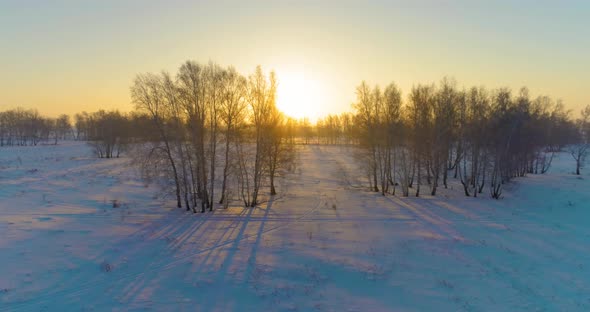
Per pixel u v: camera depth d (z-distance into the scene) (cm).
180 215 2539
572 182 3675
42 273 1464
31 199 2741
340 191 3806
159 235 2039
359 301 1315
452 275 1548
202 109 2591
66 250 1722
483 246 1914
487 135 3406
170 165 2809
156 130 2581
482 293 1380
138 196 3117
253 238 2038
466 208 2898
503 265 1661
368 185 4284
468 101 3638
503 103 3403
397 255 1777
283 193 3603
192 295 1340
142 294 1338
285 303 1295
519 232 2186
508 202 3156
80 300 1277
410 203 3114
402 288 1421
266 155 3130
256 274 1534
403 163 3678
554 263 1689
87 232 2014
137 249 1797
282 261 1684
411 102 3591
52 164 5353
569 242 1992
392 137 3597
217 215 2572
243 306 1270
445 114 3588
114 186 3488
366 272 1565
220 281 1461
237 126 2761
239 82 2677
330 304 1290
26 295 1289
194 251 1806
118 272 1525
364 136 3697
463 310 1248
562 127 6331
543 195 3278
